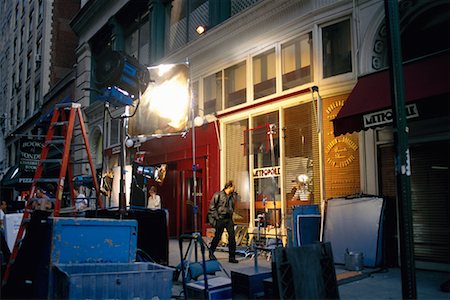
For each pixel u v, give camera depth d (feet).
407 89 22.27
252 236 34.40
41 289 16.31
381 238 24.38
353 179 28.04
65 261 15.84
